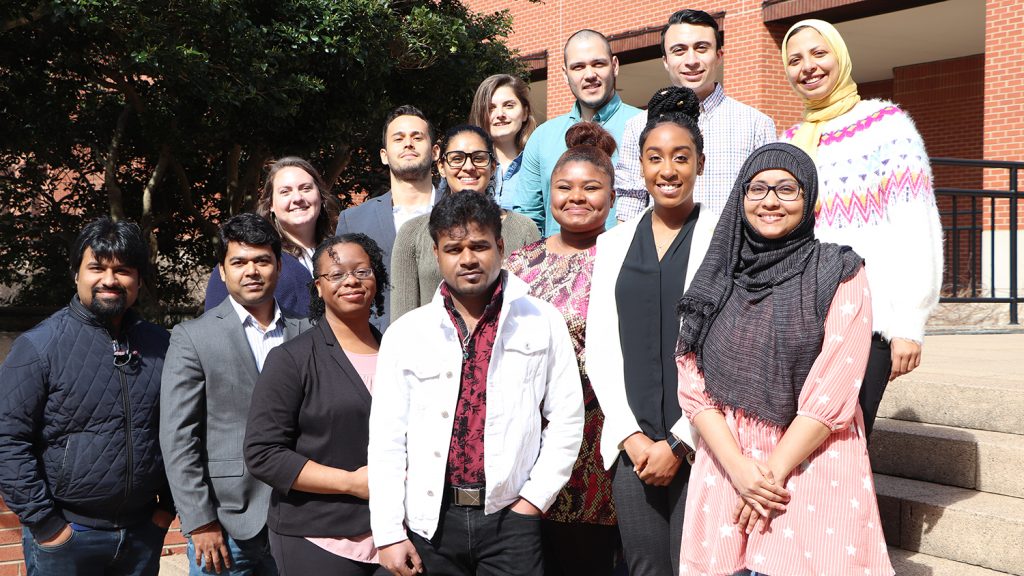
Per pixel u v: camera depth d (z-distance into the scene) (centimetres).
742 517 254
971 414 387
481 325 283
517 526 276
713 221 300
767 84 1273
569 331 321
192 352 314
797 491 250
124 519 319
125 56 877
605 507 320
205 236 1238
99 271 309
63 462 305
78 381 305
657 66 1571
